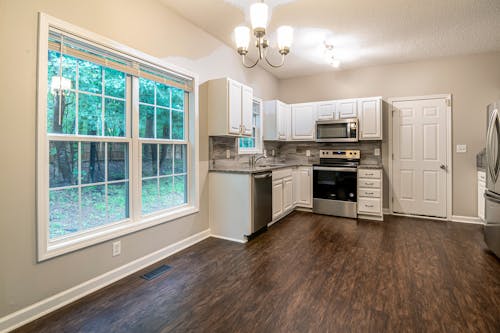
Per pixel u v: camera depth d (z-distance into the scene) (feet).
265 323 5.76
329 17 9.86
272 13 9.53
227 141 12.80
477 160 13.58
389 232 12.09
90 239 7.01
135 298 6.75
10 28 5.57
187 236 10.37
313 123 16.55
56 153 6.61
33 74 5.91
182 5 9.14
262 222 11.65
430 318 5.88
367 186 14.33
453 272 8.08
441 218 14.33
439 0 8.76
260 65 15.43
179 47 9.73
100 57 7.32
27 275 5.87
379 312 6.11
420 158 14.75
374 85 15.75
